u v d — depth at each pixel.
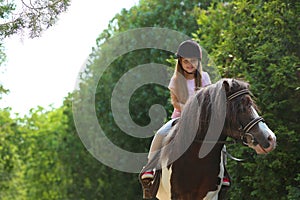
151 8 22.05
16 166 27.83
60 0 11.31
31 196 35.66
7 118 28.80
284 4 14.25
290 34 14.14
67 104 27.75
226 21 16.30
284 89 13.63
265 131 7.86
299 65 13.72
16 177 28.70
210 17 17.11
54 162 32.97
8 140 27.16
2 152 26.14
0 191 27.64
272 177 13.59
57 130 33.22
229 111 8.02
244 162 13.98
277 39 14.11
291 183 13.74
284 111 13.83
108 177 24.89
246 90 8.06
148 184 8.93
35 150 34.25
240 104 7.98
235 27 15.02
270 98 13.77
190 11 21.27
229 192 14.34
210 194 8.44
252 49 14.59
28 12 11.31
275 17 14.27
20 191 31.66
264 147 7.83
